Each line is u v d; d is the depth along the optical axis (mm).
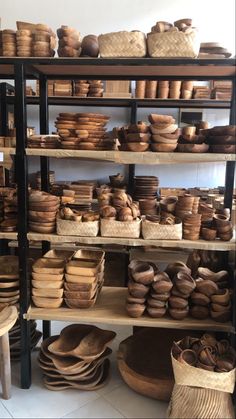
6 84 3309
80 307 1941
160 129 1688
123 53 1625
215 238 1816
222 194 3508
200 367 1586
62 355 1931
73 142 1764
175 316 1833
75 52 1728
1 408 1796
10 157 2623
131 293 1831
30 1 3807
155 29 1619
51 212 1828
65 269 1931
